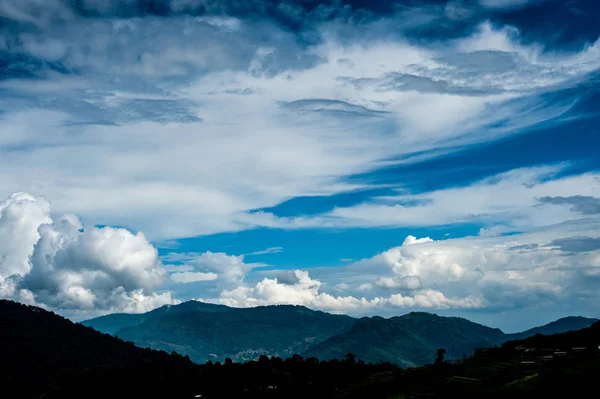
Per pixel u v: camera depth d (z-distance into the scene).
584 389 185.62
